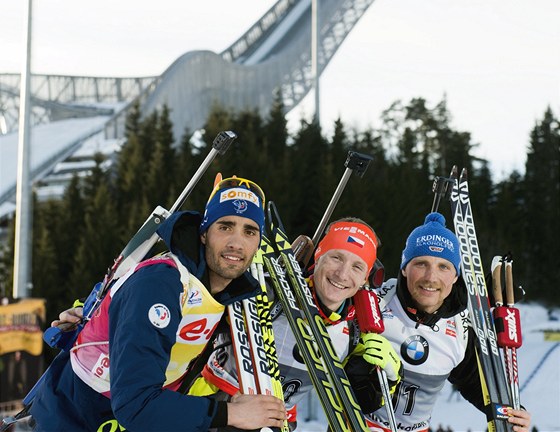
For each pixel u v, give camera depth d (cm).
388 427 460
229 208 334
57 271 3347
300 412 2230
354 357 430
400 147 5172
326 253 420
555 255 5119
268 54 7656
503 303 474
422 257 438
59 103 7369
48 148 6150
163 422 304
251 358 374
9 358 1783
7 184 5647
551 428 2398
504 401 445
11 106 7412
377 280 457
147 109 6191
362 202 3750
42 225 3747
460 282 459
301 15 8088
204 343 347
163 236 330
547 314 4734
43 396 353
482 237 4434
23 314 1820
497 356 454
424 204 4284
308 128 4534
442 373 456
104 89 7850
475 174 5600
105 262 3291
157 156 4016
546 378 3077
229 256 334
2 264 3694
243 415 322
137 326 307
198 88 6631
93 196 3997
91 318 343
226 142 380
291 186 3881
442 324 455
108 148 6116
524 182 5625
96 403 340
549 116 5831
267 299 405
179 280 323
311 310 417
